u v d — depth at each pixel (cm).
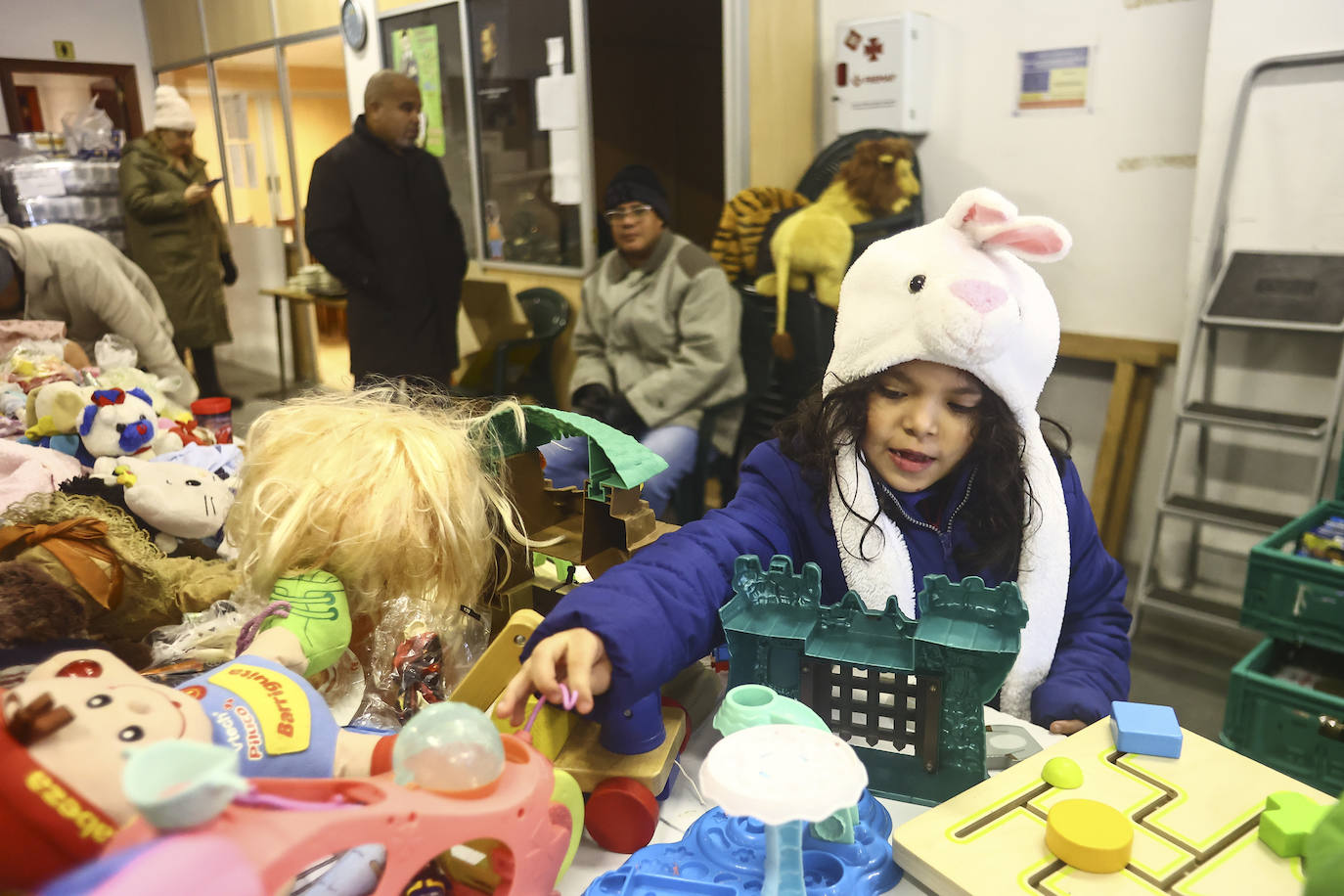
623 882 62
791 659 73
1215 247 215
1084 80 238
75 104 554
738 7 267
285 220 491
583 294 274
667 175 450
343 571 72
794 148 293
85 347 213
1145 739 70
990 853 60
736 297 251
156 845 35
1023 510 89
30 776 40
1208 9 215
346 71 394
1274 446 223
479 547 79
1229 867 59
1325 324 195
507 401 90
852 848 64
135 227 373
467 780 47
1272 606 165
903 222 253
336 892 49
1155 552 237
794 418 98
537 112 313
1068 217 248
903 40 256
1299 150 202
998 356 79
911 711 73
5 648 66
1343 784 152
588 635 68
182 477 104
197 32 509
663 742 72
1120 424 237
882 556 91
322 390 92
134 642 84
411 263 287
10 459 112
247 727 52
